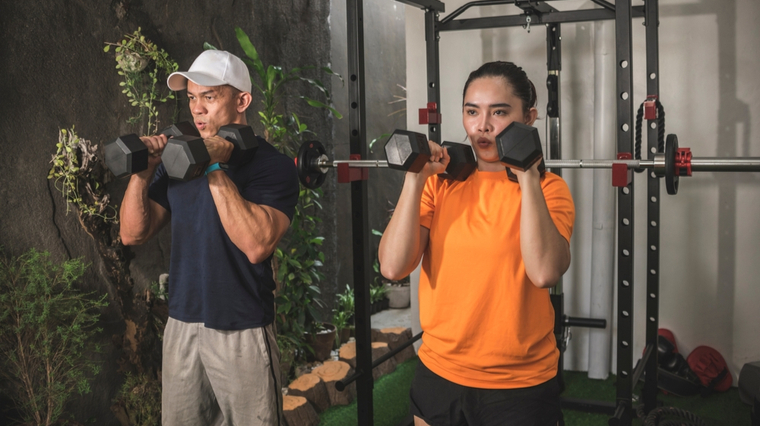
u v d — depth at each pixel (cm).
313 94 352
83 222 227
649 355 238
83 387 212
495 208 113
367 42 441
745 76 267
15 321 204
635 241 292
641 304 293
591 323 265
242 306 151
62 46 221
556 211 113
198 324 154
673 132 280
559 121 258
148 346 247
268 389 153
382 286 443
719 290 281
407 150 109
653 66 218
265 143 164
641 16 230
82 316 210
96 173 230
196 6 273
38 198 216
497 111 113
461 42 308
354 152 187
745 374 263
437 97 244
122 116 242
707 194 279
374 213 452
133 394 239
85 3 229
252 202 154
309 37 348
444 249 114
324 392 268
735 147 272
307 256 312
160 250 257
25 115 211
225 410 156
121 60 233
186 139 129
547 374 112
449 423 114
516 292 108
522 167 100
